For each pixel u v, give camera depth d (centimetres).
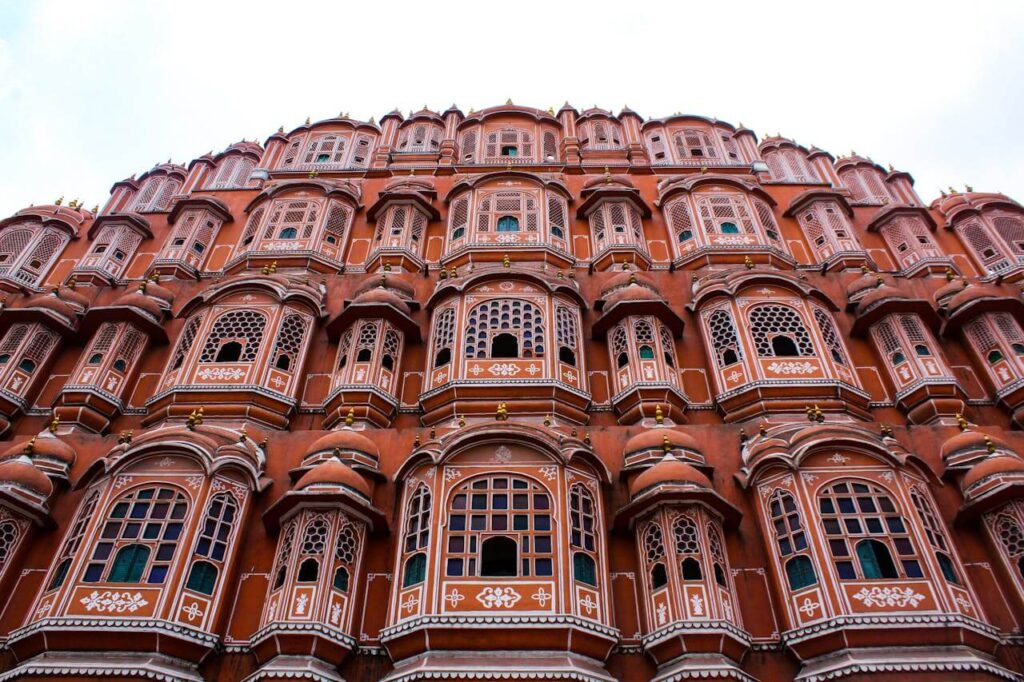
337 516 1575
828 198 2773
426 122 3419
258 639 1423
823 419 1762
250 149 3422
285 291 2183
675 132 3319
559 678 1326
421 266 2505
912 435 1823
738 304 2173
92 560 1488
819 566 1473
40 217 2753
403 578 1520
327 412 1980
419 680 1324
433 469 1644
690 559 1511
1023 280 2412
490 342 2058
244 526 1636
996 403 2009
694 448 1733
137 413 2016
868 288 2295
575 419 1934
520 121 3347
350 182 2906
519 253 2455
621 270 2420
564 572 1470
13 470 1652
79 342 2198
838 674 1327
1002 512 1584
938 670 1312
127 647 1383
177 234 2688
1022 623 1466
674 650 1391
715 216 2642
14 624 1506
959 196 2852
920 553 1480
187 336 2142
